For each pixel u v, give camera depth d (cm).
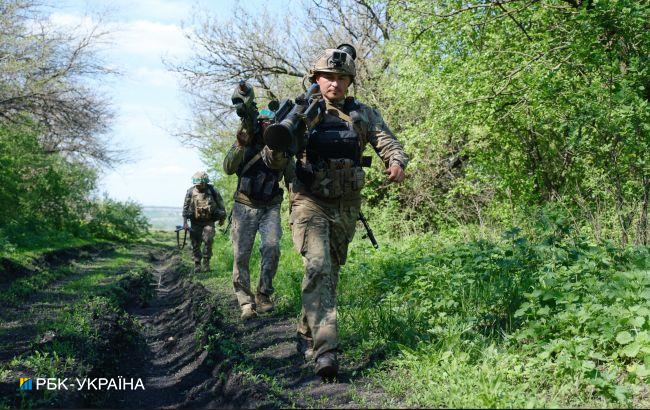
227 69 2161
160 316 890
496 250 655
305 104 438
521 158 1100
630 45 846
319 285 443
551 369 407
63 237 2162
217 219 1309
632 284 461
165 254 2472
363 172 456
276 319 693
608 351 427
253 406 392
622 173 806
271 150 439
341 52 450
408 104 1344
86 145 3025
